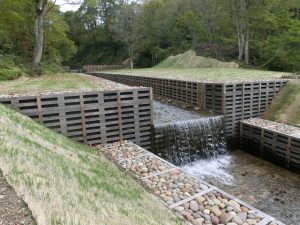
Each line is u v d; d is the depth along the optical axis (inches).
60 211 147.7
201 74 965.8
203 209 261.9
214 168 516.4
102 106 443.2
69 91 458.6
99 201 189.5
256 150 581.6
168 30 2052.2
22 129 292.8
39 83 593.9
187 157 547.5
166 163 374.0
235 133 626.5
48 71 847.7
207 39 1843.0
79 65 2758.4
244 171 498.3
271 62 1381.6
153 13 2183.8
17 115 351.6
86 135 437.1
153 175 335.6
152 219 204.1
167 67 1723.7
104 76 1352.1
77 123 429.1
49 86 541.6
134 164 368.8
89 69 1993.1
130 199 230.5
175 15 1999.3
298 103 613.9
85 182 215.0
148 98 479.2
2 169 173.3
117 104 454.3
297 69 1290.6
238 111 623.5
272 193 411.2
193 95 706.2
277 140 523.5
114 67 2151.8
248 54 1483.8
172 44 2096.5
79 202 170.7
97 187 218.1
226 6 1496.1
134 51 2267.5
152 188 302.8
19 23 936.9
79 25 2797.7
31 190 158.4
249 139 597.9
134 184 294.4
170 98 816.3
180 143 535.2
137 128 478.6
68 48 1660.9
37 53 828.6
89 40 2834.6
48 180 181.2
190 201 275.0
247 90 627.8
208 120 575.5
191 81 709.3
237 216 250.7
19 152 208.5
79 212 156.2
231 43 1708.9
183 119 585.9
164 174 339.0
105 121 449.4
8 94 432.5
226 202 275.7
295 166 489.4
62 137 380.2
